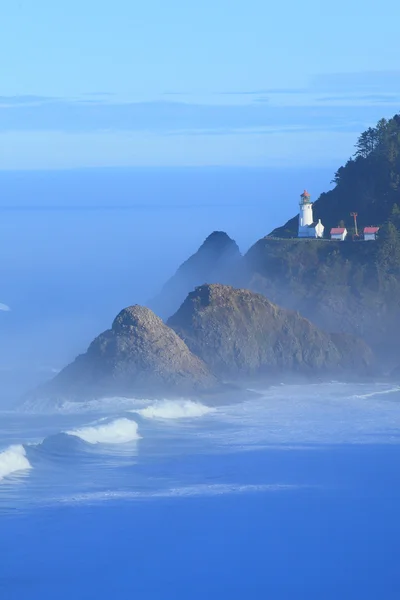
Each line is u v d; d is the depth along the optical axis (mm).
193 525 187625
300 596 162375
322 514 194250
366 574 170750
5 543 177750
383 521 191625
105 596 161125
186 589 163750
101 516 190125
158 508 194875
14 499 197250
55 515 190125
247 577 168250
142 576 167500
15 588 162500
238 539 182250
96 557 173625
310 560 175000
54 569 169125
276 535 184125
